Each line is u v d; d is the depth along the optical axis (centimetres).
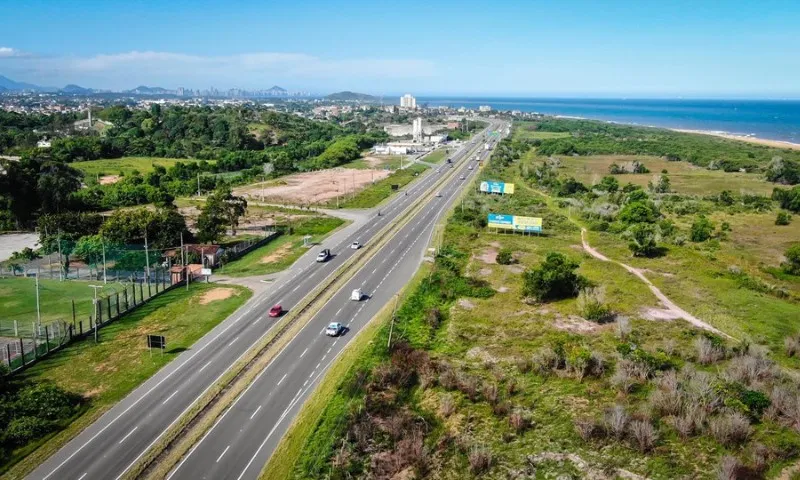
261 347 7262
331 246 12450
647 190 19312
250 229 13938
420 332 7888
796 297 9325
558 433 5516
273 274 10431
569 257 11506
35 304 8638
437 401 6106
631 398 6075
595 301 8462
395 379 6488
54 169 17338
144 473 4888
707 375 6188
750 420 5538
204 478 4828
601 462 5062
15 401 5688
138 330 7800
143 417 5725
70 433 5428
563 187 19012
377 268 10819
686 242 12812
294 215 15675
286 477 4831
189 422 5616
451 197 18275
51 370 6612
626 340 7531
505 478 4891
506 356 7169
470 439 5447
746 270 10788
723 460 4884
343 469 4922
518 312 8675
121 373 6606
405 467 5038
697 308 8756
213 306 8731
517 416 5681
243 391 6241
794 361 7019
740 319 8356
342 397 6025
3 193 14475
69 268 10531
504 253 11138
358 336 7656
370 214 15862
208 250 11112
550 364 6856
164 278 9944
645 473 4897
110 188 18675
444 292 9369
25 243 12975
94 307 8056
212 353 7144
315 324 8088
